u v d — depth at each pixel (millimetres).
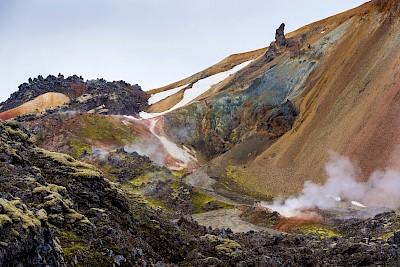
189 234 63000
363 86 177500
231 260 55688
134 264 44969
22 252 30828
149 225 57219
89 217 48719
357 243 74812
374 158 140250
